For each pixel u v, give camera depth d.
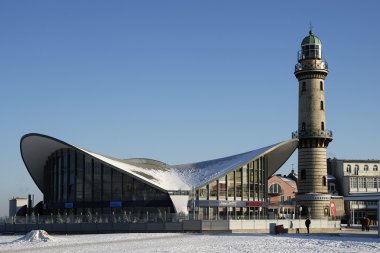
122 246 47.66
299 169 95.88
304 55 95.94
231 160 94.75
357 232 74.31
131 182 84.88
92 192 87.19
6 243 56.22
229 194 87.44
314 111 94.69
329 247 46.09
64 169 92.44
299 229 80.50
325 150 95.25
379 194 77.00
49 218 81.25
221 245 47.91
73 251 43.00
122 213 82.12
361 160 131.88
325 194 93.88
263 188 93.12
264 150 90.19
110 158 90.69
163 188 82.06
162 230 73.94
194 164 101.31
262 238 57.69
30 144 93.75
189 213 80.06
